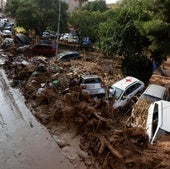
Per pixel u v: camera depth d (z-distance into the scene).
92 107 16.38
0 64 29.66
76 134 14.78
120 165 11.46
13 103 19.33
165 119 12.61
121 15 23.83
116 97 17.95
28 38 42.25
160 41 19.34
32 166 12.21
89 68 26.62
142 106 16.30
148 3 20.62
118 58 34.81
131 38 23.06
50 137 14.72
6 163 12.30
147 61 23.39
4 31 48.25
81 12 42.81
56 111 16.72
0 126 15.70
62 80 21.14
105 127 14.37
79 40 43.62
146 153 11.70
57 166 12.25
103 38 26.34
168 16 19.25
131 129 13.20
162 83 26.02
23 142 14.12
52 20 41.44
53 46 36.19
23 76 24.84
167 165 10.69
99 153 12.41
